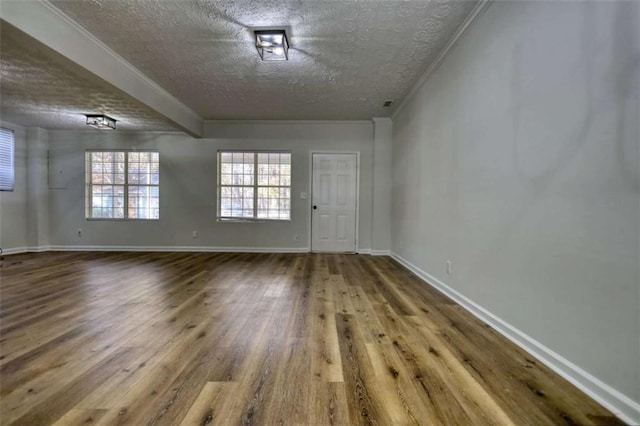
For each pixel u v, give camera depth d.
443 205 3.12
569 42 1.54
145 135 5.95
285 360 1.75
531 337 1.83
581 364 1.48
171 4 2.40
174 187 5.96
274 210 5.95
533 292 1.80
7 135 5.46
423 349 1.89
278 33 2.75
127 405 1.35
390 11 2.47
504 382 1.54
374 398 1.41
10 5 2.15
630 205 1.25
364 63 3.36
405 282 3.58
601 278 1.37
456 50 2.82
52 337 2.04
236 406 1.35
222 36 2.85
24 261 4.84
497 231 2.17
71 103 4.41
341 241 5.87
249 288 3.29
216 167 5.91
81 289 3.22
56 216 6.00
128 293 3.08
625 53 1.26
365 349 1.89
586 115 1.44
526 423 1.25
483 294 2.36
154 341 1.98
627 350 1.26
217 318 2.39
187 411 1.32
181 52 3.14
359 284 3.48
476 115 2.46
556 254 1.63
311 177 5.85
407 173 4.44
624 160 1.27
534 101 1.79
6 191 5.47
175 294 3.05
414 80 3.81
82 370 1.63
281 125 5.83
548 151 1.68
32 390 1.46
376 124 5.55
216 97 4.47
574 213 1.51
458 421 1.26
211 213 5.95
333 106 4.86
